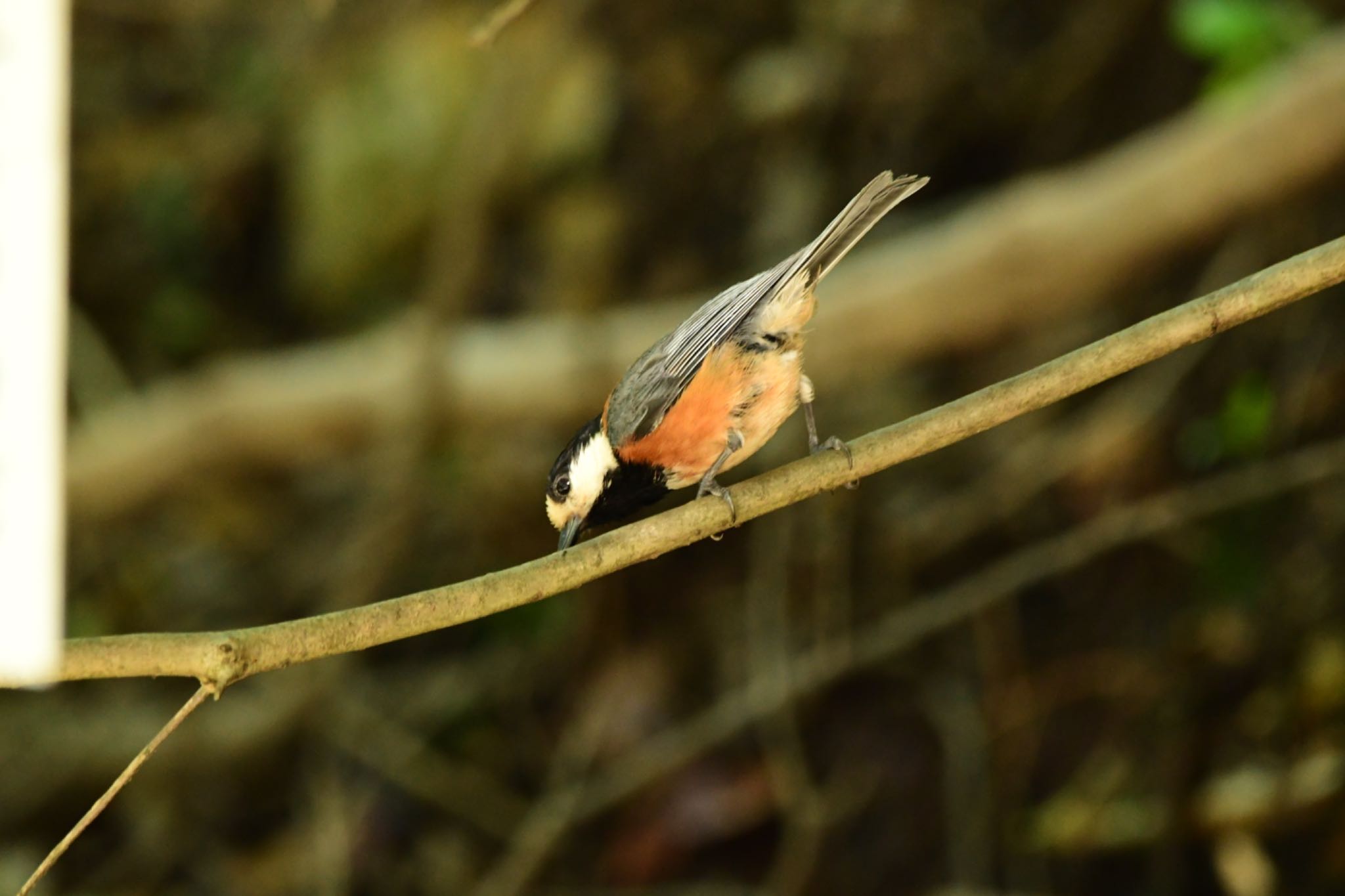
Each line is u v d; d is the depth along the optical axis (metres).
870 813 12.10
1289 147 11.14
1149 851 11.48
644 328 12.86
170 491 13.62
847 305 12.27
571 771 12.32
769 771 12.11
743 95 15.16
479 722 13.30
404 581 13.98
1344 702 10.94
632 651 13.20
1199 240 11.77
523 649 13.56
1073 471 12.72
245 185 16.78
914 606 12.40
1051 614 12.66
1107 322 13.48
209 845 12.95
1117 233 11.66
